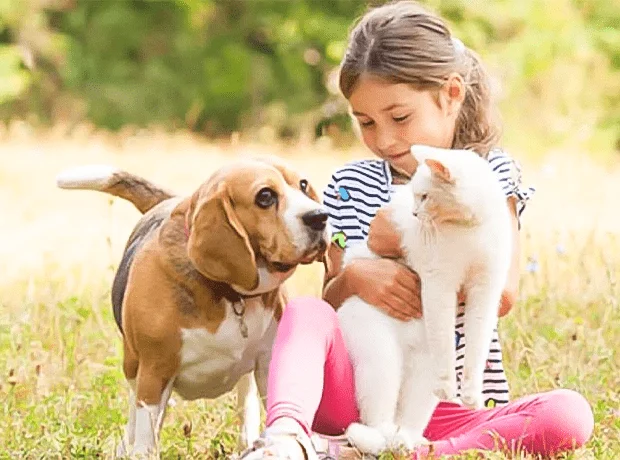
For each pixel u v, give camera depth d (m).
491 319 3.99
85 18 21.11
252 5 20.95
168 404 5.09
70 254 10.21
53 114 20.22
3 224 12.02
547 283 6.85
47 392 5.41
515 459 4.14
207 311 4.22
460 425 4.45
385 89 4.41
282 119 20.31
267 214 4.12
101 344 6.10
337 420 4.17
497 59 18.47
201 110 20.84
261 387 4.44
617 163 17.52
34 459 4.49
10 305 6.67
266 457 3.63
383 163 4.81
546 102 18.59
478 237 3.88
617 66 19.30
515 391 5.32
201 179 14.56
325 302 4.19
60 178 4.84
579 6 19.59
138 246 4.52
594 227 7.99
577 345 5.77
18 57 19.52
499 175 4.60
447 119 4.54
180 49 21.14
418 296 4.06
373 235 4.21
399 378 4.08
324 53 20.58
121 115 20.56
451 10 18.89
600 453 4.40
